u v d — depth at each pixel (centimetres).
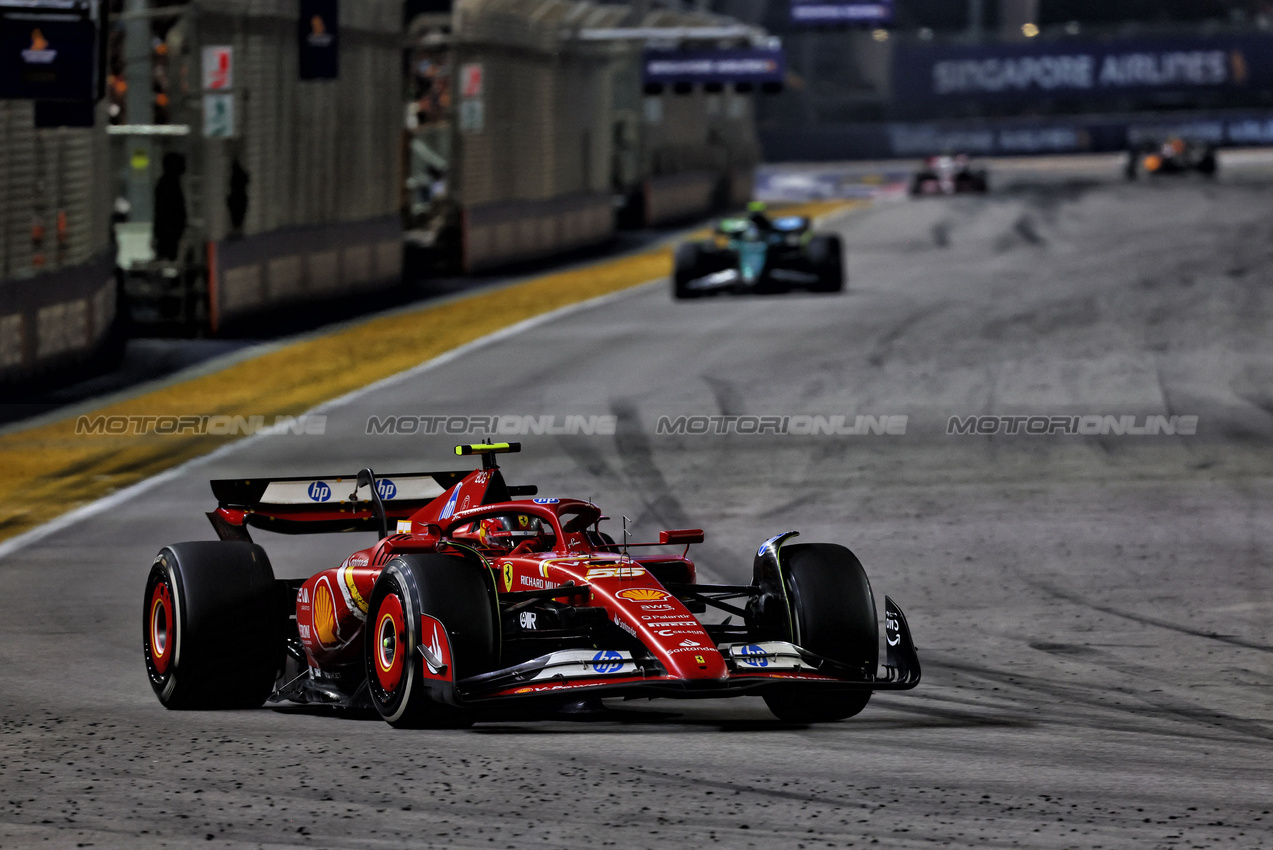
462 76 14112
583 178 17888
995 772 2316
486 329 10262
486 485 2945
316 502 3177
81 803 2133
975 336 9081
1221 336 8788
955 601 4003
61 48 6969
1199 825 2011
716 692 2434
